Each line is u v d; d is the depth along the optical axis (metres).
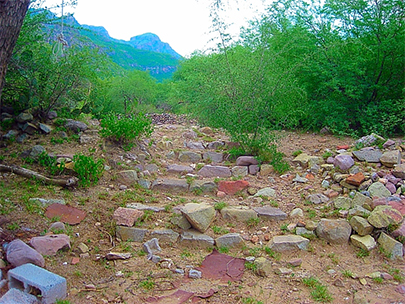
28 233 3.97
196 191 5.58
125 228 4.35
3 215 4.16
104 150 6.18
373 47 8.76
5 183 4.97
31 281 3.06
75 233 4.20
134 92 16.91
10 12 3.91
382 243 4.20
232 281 3.63
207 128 9.10
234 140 6.75
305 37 8.97
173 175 6.23
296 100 7.50
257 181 5.96
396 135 8.51
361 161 6.07
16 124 6.25
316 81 9.21
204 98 7.93
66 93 6.80
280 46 9.15
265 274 3.72
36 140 6.13
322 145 7.71
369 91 8.93
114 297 3.29
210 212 4.58
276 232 4.55
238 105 6.62
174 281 3.58
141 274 3.66
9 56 4.15
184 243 4.28
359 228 4.35
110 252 3.95
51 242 3.79
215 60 8.02
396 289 3.55
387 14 8.82
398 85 8.95
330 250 4.24
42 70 6.39
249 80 6.62
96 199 4.95
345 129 8.71
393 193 5.14
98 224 4.46
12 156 5.59
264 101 6.59
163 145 7.48
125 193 5.25
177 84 15.55
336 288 3.57
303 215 4.85
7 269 3.36
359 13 9.09
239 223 4.73
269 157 6.50
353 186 5.39
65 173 5.41
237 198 5.46
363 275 3.79
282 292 3.47
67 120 6.74
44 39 6.92
